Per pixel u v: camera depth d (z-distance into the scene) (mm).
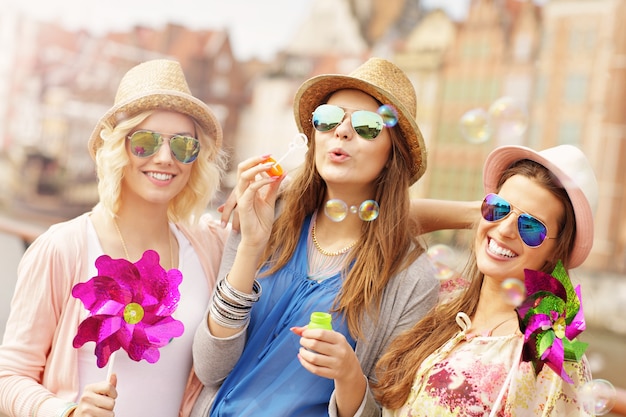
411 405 1403
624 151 9570
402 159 1637
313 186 1688
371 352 1545
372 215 1563
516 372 1320
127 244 1607
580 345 1236
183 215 1701
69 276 1515
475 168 10539
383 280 1547
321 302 1551
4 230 4375
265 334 1578
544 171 1385
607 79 9688
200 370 1555
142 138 1519
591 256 9508
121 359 1523
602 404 1293
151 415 1548
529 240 1357
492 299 1467
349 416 1445
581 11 9938
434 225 1836
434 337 1476
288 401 1501
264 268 1665
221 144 1715
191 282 1658
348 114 1556
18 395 1419
